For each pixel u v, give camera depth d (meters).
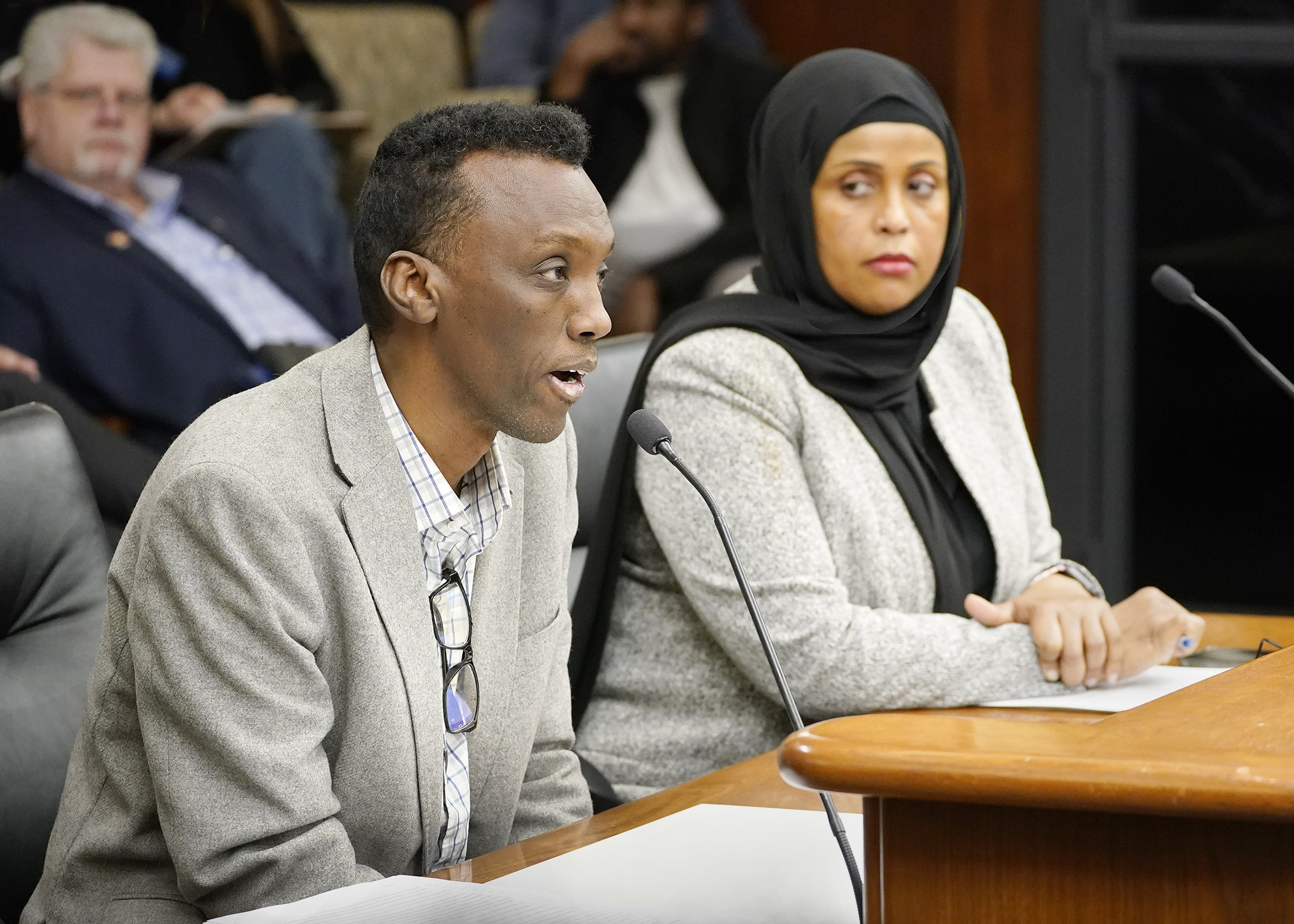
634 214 15.45
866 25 16.77
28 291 10.89
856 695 5.72
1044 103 16.23
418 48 16.00
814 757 2.76
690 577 5.97
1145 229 16.73
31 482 5.19
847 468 6.23
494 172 4.12
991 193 16.39
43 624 5.15
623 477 6.20
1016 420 7.25
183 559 3.98
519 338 4.15
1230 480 16.75
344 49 15.55
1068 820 2.67
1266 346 16.59
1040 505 7.23
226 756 3.92
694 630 6.21
